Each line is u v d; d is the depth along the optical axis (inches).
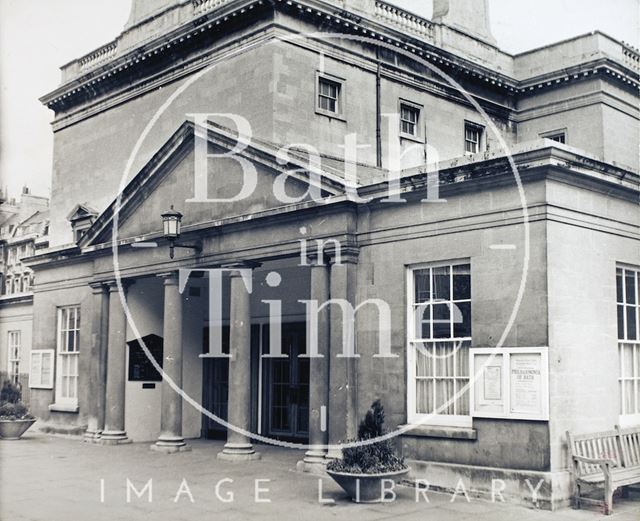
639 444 476.7
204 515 410.6
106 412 753.0
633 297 511.8
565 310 445.4
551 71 916.0
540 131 928.9
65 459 624.7
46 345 880.3
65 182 950.4
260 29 721.6
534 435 432.8
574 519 394.6
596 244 474.0
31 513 417.1
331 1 747.4
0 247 1085.1
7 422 779.4
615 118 902.4
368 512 413.4
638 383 505.0
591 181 467.2
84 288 833.5
